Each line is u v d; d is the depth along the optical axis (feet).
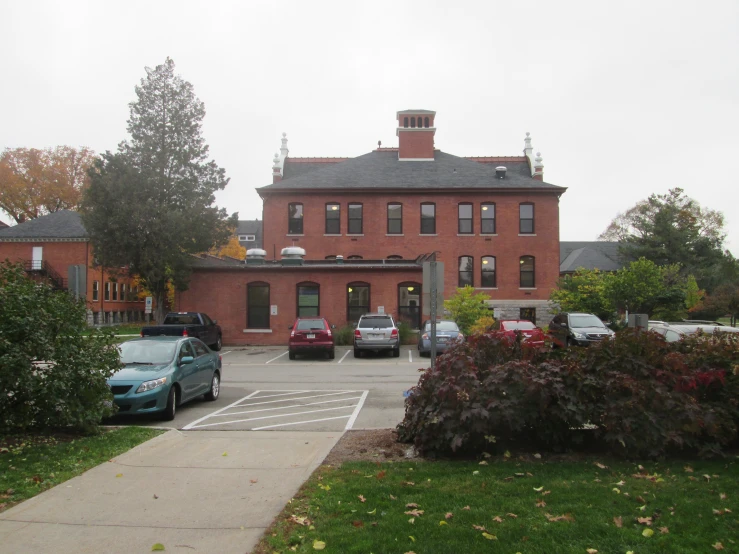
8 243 152.25
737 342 26.73
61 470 22.53
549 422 23.67
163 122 111.55
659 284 101.04
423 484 19.85
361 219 130.31
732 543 14.60
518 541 14.89
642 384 23.00
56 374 27.14
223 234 111.45
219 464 23.71
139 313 188.85
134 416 36.37
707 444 22.91
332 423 34.37
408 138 141.59
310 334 75.97
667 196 182.39
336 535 15.49
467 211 130.62
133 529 16.58
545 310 128.26
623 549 14.38
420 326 96.27
